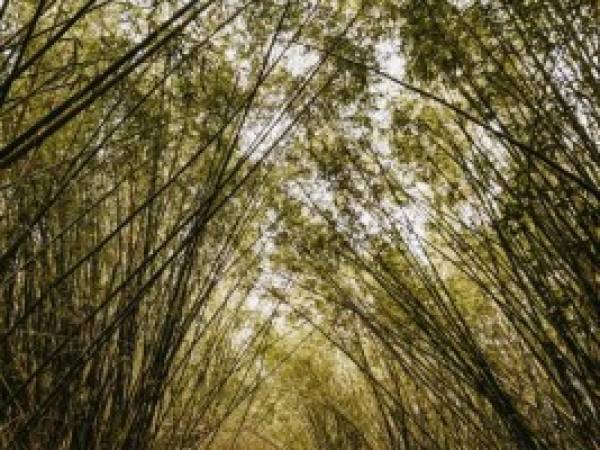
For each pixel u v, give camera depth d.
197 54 3.80
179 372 5.43
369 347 5.96
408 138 4.02
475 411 4.23
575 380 3.71
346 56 3.87
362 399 6.98
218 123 4.05
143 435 3.98
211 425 5.50
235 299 5.71
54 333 3.66
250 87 4.16
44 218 3.68
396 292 4.23
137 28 3.79
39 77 3.62
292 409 8.33
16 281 3.61
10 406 3.45
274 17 3.99
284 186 4.41
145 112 3.69
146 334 4.06
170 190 4.22
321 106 4.15
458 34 3.62
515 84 3.42
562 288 3.35
